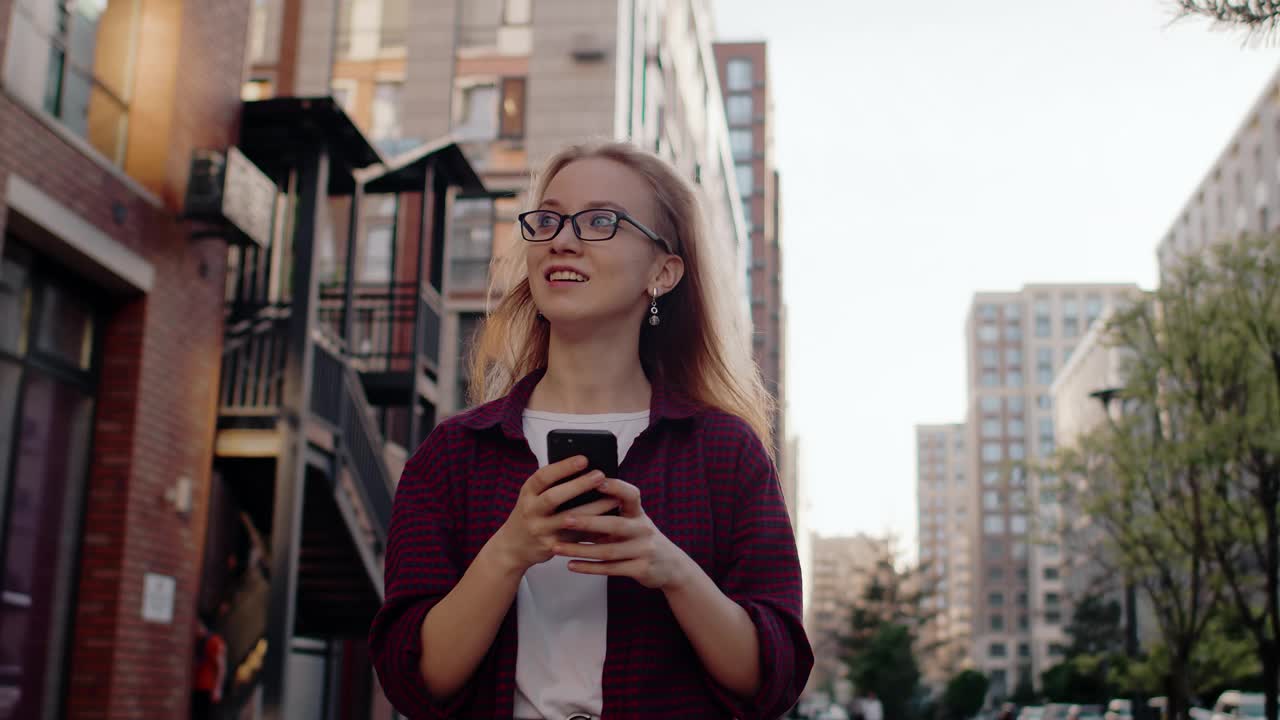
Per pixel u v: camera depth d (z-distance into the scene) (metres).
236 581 12.20
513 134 29.47
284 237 12.34
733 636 1.63
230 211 9.98
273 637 10.06
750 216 92.44
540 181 2.10
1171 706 21.33
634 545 1.52
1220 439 17.16
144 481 9.50
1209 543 18.34
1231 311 17.33
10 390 8.36
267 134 11.18
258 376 11.15
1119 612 52.22
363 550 12.56
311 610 13.53
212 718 11.39
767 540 1.81
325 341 12.41
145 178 9.89
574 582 1.75
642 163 2.01
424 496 1.83
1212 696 31.33
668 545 1.57
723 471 1.85
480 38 30.06
